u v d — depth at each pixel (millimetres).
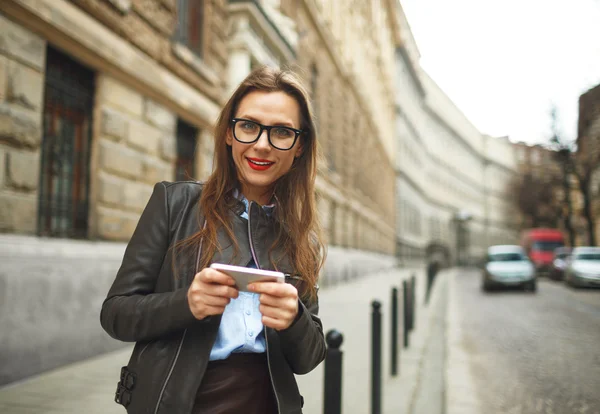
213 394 1231
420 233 54906
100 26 5777
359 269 23938
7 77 4609
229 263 1292
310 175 1554
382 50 37812
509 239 85438
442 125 68250
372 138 31953
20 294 4547
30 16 4738
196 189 1395
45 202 5238
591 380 5668
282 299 1143
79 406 3922
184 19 8094
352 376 5309
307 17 16609
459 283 23766
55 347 4984
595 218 32688
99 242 5910
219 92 9188
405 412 4074
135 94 6648
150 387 1199
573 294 16766
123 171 6367
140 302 1184
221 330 1272
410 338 7727
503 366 6383
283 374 1308
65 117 5559
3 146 4566
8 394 4172
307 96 1473
